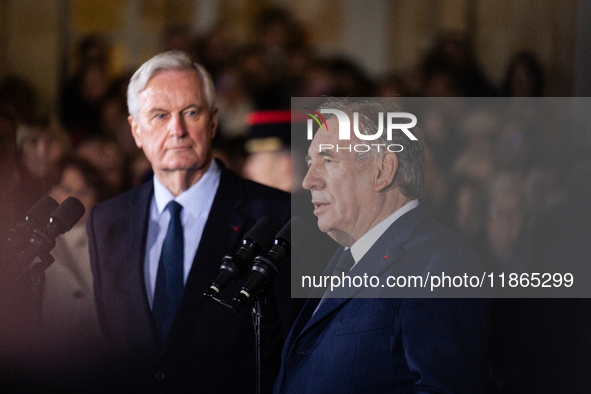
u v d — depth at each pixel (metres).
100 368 5.11
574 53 12.71
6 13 13.16
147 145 5.05
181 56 5.12
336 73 11.50
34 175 6.23
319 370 4.06
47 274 5.39
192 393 4.84
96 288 5.05
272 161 6.93
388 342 3.93
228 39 12.55
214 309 4.88
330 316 4.18
